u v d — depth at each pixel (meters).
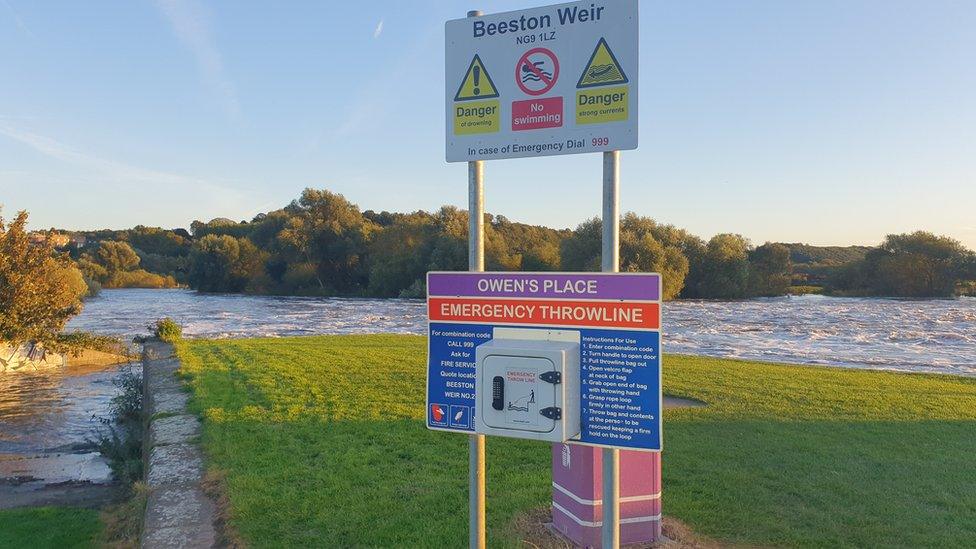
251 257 84.25
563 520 5.40
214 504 6.67
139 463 10.46
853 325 39.31
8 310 24.08
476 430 3.77
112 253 99.69
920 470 7.47
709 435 9.10
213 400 11.57
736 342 29.53
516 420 3.64
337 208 81.75
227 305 60.19
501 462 7.80
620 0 3.70
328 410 10.66
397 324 39.41
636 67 3.66
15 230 24.80
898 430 9.44
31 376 23.64
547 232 97.44
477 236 4.09
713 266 70.06
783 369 16.25
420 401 11.41
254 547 5.47
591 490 5.03
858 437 9.02
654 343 3.48
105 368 25.53
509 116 3.99
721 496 6.53
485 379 3.72
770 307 56.22
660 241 67.50
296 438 8.96
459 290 4.00
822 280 86.88
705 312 50.22
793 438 8.92
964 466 7.64
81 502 9.82
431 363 4.09
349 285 80.69
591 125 3.77
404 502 6.43
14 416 17.17
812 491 6.69
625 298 3.54
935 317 45.56
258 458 7.97
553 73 3.86
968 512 6.18
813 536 5.57
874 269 76.00
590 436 3.66
